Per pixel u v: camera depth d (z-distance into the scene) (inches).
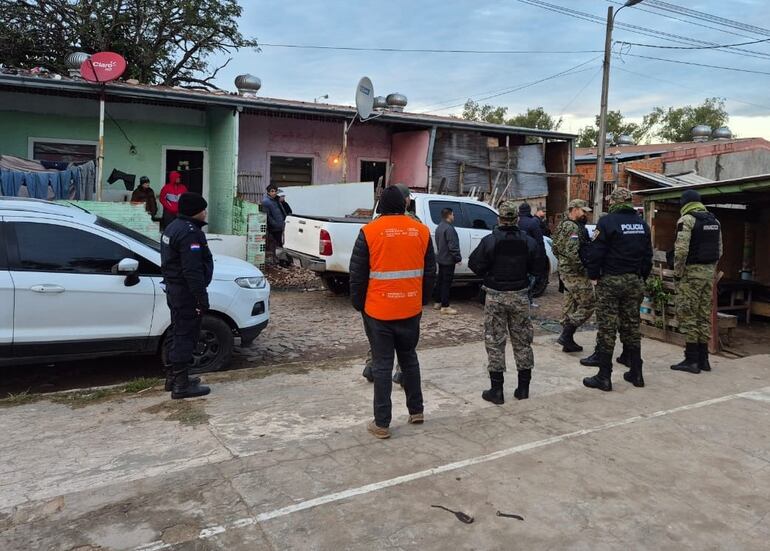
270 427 178.1
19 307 203.0
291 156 595.2
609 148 1045.2
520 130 637.9
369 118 554.6
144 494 134.6
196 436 170.4
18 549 113.4
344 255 365.4
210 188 561.3
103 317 215.3
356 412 192.5
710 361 266.5
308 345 293.7
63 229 213.0
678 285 252.2
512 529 123.7
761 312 363.6
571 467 153.5
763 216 376.8
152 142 538.6
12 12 804.6
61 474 146.2
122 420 182.7
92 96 469.7
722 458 161.8
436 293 402.9
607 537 122.0
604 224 215.2
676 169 844.6
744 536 123.6
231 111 503.5
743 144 893.2
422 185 603.2
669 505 135.6
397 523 124.7
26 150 492.7
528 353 205.0
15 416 185.5
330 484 140.7
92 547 114.5
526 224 369.7
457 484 142.3
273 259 507.2
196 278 191.3
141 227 440.8
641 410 198.8
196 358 233.9
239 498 133.3
